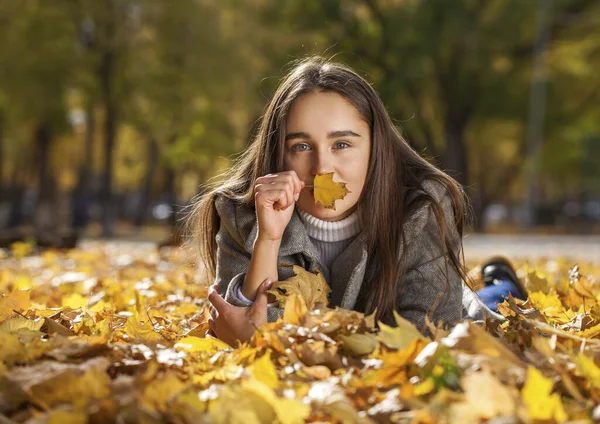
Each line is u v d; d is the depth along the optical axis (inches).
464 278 153.4
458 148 1542.8
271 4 1375.5
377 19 1379.2
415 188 147.3
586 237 1483.8
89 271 336.2
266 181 134.3
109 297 210.1
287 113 141.1
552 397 86.3
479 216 1843.0
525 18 1469.0
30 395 93.1
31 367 102.6
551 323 154.6
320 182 133.1
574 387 98.0
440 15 1389.0
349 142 139.3
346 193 134.1
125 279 285.9
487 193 1875.0
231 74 1213.7
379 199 142.4
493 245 978.7
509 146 2012.8
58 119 1163.9
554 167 1958.7
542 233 1646.2
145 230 1663.4
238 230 145.9
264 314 130.4
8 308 149.9
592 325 144.2
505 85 1517.0
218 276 148.6
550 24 1517.0
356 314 119.4
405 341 108.6
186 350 120.3
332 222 144.2
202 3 1195.9
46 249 511.8
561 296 196.7
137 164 1857.8
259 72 1248.2
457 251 149.6
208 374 103.1
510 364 99.7
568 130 1759.4
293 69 159.9
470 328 106.0
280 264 141.2
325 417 90.0
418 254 143.4
